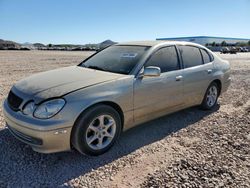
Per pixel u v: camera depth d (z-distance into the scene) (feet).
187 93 15.34
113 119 11.35
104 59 14.32
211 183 9.16
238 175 9.70
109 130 11.47
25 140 10.33
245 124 15.44
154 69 12.11
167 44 14.58
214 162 10.67
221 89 18.74
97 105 10.68
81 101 10.11
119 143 12.46
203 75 16.42
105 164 10.48
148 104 12.84
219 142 12.76
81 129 10.25
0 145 11.73
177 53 14.96
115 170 10.05
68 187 8.90
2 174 9.50
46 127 9.48
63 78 11.53
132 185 9.08
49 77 11.91
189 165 10.43
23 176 9.45
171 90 14.01
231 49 165.78
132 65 12.65
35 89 10.55
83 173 9.77
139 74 12.32
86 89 10.45
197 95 16.40
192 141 12.91
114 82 11.34
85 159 10.80
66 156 11.00
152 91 12.86
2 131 13.32
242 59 86.33
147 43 14.56
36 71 40.24
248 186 9.02
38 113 9.72
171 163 10.62
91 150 10.77
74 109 9.93
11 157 10.73
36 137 9.69
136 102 12.19
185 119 16.21
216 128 14.75
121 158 11.00
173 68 14.39
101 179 9.42
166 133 13.89
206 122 15.78
